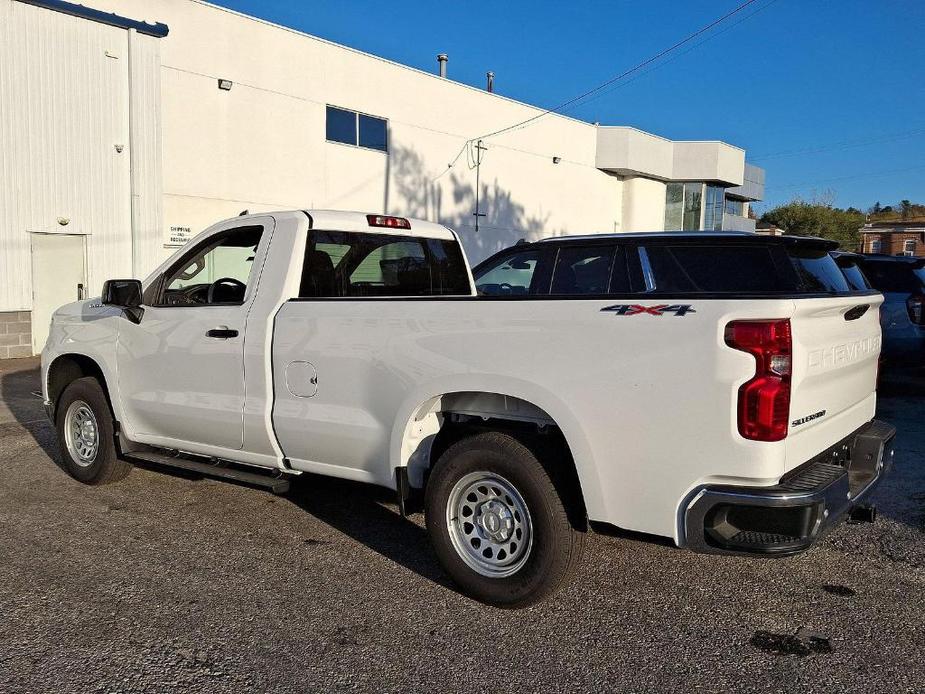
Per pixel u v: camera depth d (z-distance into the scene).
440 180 23.27
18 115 13.75
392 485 4.28
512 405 3.97
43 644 3.57
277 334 4.71
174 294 5.63
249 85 17.75
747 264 5.49
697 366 3.30
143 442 5.68
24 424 8.55
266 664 3.42
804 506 3.22
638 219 32.16
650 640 3.66
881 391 10.93
